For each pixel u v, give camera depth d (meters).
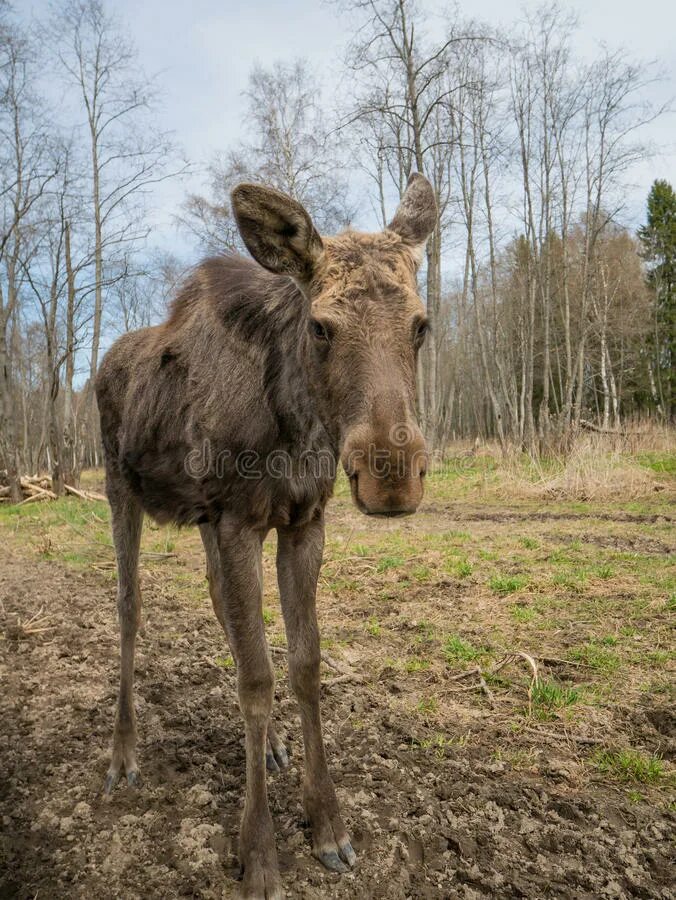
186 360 2.96
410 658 4.45
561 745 3.30
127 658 3.23
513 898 2.31
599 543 7.84
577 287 34.09
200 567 7.50
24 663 4.55
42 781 3.08
